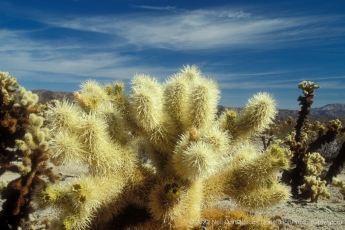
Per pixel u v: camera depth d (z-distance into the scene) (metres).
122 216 3.44
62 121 2.96
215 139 2.99
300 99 9.31
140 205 3.42
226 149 3.25
